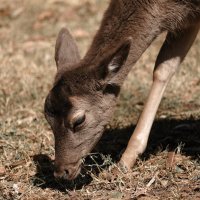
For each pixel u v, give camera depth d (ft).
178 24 38.17
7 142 42.14
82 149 36.06
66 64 37.17
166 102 48.08
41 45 64.44
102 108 36.22
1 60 59.72
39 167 38.99
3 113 48.39
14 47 64.49
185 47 39.09
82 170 37.73
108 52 35.40
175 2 37.50
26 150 41.19
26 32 69.82
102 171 37.24
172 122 45.27
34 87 52.44
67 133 35.53
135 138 37.99
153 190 34.94
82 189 35.76
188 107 47.70
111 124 45.27
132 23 37.24
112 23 37.27
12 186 36.81
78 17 72.79
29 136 43.68
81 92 35.58
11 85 53.21
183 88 50.93
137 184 35.40
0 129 44.50
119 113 47.37
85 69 35.81
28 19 73.05
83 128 35.81
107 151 40.91
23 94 51.52
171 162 37.68
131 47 37.22
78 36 66.23
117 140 42.65
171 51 39.09
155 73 39.24
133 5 37.35
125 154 37.76
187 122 44.83
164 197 33.83
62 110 35.24
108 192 35.22
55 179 36.50
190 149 39.83
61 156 35.65
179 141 41.39
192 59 56.29
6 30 70.49
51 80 54.49
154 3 37.32
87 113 35.78
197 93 50.08
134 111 47.93
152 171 36.83
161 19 37.70
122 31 37.11
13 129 44.34
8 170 39.01
